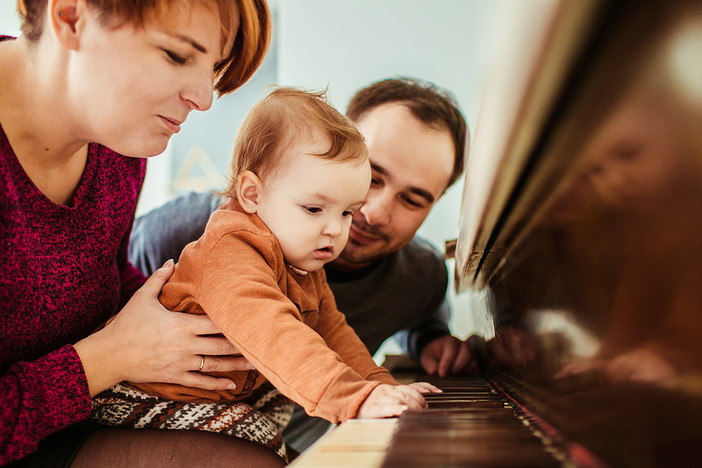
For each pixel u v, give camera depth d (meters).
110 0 0.59
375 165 1.15
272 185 0.87
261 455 0.74
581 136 0.30
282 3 3.70
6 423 0.63
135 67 0.63
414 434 0.43
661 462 0.25
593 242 0.32
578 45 0.24
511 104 0.30
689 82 0.20
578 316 0.36
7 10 3.62
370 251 1.24
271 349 0.68
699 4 0.20
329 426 1.74
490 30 0.32
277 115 0.89
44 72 0.67
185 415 0.81
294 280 0.90
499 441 0.40
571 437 0.37
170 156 3.89
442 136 1.17
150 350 0.77
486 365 1.12
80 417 0.71
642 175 0.25
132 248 1.37
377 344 1.49
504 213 0.52
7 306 0.68
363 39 3.58
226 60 0.75
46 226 0.75
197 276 0.81
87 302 0.84
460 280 1.05
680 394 0.23
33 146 0.72
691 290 0.22
